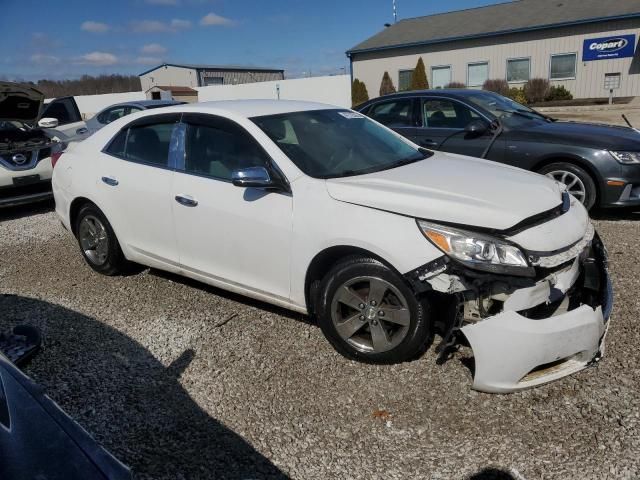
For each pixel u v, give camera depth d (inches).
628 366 123.6
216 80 2210.9
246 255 144.8
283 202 135.8
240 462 101.9
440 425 109.3
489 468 97.4
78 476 61.4
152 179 165.3
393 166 149.3
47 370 135.2
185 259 162.1
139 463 102.3
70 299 178.5
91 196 182.9
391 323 125.9
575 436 103.7
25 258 226.2
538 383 108.6
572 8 1083.9
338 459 101.7
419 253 114.7
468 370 125.9
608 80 1029.2
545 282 111.4
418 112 276.2
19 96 294.7
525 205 119.2
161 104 448.5
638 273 174.6
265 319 157.2
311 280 135.5
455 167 148.9
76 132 391.2
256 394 122.3
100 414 117.1
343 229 124.4
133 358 139.8
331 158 146.3
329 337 133.7
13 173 295.4
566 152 231.8
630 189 225.6
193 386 126.4
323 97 1185.4
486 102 265.1
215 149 154.1
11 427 67.7
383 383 123.5
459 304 113.0
